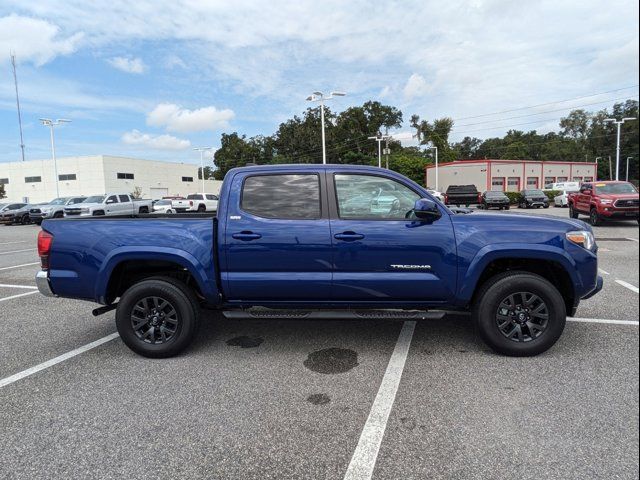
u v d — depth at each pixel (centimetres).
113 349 459
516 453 264
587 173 5781
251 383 369
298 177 421
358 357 422
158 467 259
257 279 410
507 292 401
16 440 289
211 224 416
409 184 418
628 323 509
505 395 337
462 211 479
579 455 261
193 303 427
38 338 500
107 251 416
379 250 401
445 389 350
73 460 267
